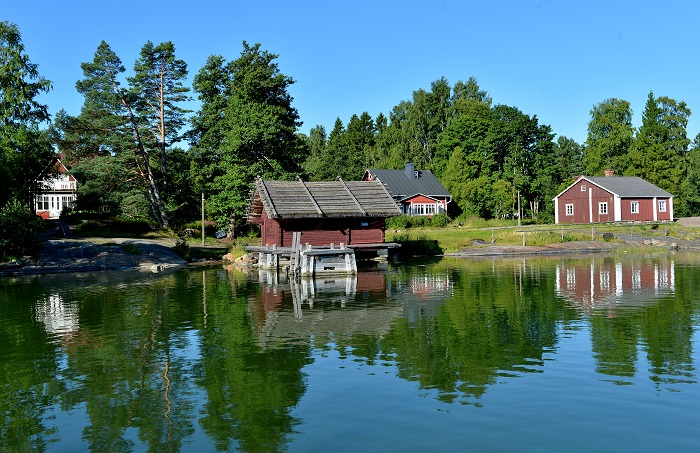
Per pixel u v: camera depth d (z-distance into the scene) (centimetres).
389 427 974
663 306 2047
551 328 1698
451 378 1228
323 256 3319
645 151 8481
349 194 3859
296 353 1456
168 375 1299
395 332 1678
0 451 931
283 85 5953
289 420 1018
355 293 2495
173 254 4322
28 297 2536
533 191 8050
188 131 6131
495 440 913
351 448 898
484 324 1775
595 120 9725
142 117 5834
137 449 923
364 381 1219
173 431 988
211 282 3005
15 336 1734
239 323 1853
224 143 5484
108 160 5641
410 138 9344
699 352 1405
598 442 901
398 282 2869
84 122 5666
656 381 1187
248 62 5975
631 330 1658
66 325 1889
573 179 7725
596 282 2745
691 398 1084
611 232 5500
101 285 2930
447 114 10069
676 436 918
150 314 2055
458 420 997
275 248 3625
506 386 1169
